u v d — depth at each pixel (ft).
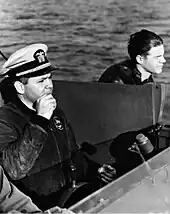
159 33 8.85
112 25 9.52
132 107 5.05
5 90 5.13
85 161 5.64
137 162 4.91
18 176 4.36
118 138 5.32
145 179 3.56
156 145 4.92
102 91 5.40
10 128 4.77
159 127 4.90
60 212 2.85
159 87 4.85
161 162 3.83
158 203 3.38
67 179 5.14
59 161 5.13
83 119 5.80
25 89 4.96
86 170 5.54
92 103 5.56
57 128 5.30
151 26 8.95
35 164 4.87
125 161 5.11
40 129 4.36
